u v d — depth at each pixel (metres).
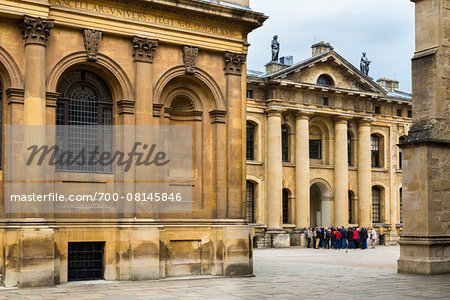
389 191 72.25
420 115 33.59
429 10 33.72
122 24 27.70
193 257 29.27
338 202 66.62
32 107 25.08
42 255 24.47
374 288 25.98
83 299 21.62
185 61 29.28
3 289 23.77
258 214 61.66
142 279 26.94
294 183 64.38
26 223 24.50
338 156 66.94
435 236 32.19
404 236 33.12
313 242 62.12
